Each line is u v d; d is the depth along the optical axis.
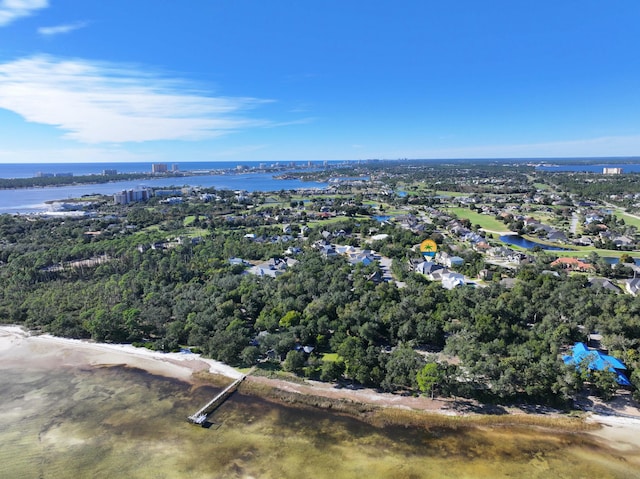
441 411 75.75
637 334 93.50
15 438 70.88
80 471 63.12
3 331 115.75
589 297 110.50
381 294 116.44
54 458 65.88
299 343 98.62
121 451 67.25
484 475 61.50
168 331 105.19
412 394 80.81
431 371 76.94
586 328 97.31
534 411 75.31
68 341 108.50
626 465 63.16
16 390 85.94
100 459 65.56
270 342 94.81
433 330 96.56
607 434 69.50
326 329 102.50
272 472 62.28
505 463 63.84
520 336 94.44
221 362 95.12
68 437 70.94
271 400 80.56
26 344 107.19
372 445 67.94
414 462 64.12
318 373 88.38
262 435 70.69
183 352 100.62
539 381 76.50
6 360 99.00
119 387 86.50
